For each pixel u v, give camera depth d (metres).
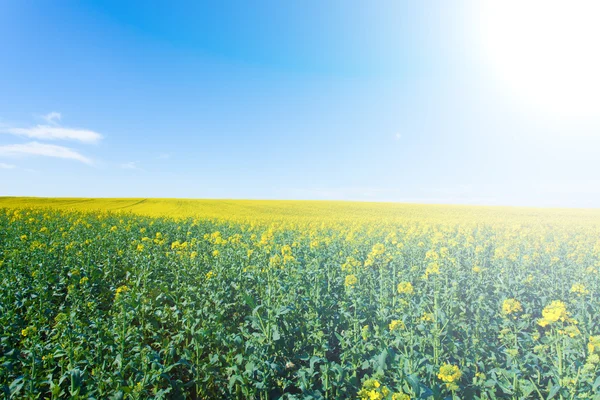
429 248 14.52
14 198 61.16
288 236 17.66
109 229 17.39
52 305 7.77
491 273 10.89
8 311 6.72
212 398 5.43
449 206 59.47
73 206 48.44
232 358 5.25
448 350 5.85
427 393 4.38
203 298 7.41
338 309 7.23
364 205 57.75
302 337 6.25
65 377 4.56
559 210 56.75
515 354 5.25
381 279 8.83
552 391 4.55
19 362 5.45
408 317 6.37
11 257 10.33
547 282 9.95
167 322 7.09
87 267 9.91
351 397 4.87
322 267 10.88
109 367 5.19
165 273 9.98
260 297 7.98
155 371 4.70
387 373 5.16
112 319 6.28
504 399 4.89
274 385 5.29
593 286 9.19
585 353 5.24
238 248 11.43
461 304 7.51
